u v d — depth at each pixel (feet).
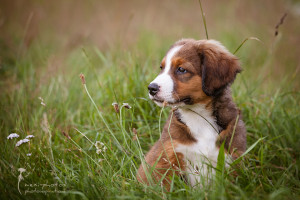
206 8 53.83
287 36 40.22
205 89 18.31
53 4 59.11
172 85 18.20
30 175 17.43
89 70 31.35
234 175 17.92
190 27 45.80
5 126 24.02
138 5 54.65
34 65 36.14
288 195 15.81
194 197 15.26
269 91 29.22
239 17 49.06
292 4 45.57
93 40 43.70
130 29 45.50
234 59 19.54
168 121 19.62
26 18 51.24
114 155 18.49
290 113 24.81
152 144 21.63
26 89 27.76
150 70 28.04
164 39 41.39
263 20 46.78
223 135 18.30
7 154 19.25
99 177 17.31
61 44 45.06
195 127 18.61
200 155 18.28
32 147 20.01
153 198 15.60
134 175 18.25
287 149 21.29
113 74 28.27
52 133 23.13
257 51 38.81
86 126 24.18
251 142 22.54
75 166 19.02
